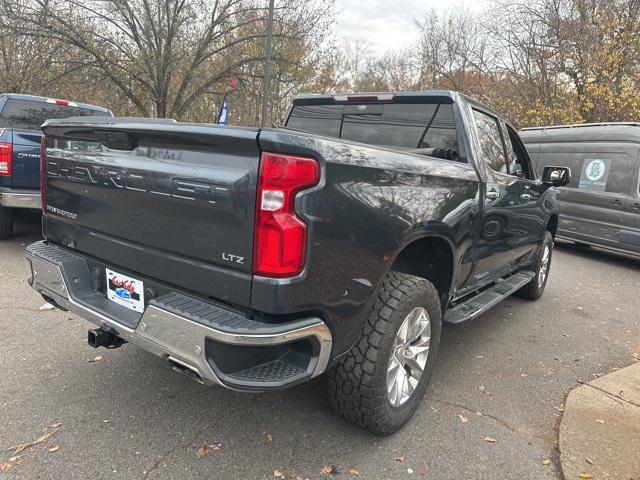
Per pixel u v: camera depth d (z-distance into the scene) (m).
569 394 3.35
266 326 1.98
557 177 4.99
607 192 8.88
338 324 2.22
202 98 20.28
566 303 5.90
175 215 2.22
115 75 16.86
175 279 2.28
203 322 1.98
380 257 2.37
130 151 2.41
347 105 4.02
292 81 18.80
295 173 1.94
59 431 2.61
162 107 18.05
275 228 1.93
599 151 9.09
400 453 2.62
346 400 2.59
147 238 2.38
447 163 3.08
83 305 2.59
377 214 2.32
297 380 2.08
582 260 9.10
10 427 2.61
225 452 2.53
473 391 3.38
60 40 15.88
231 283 2.06
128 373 3.27
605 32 15.43
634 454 2.68
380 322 2.51
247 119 21.11
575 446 2.73
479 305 3.80
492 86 21.77
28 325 3.93
